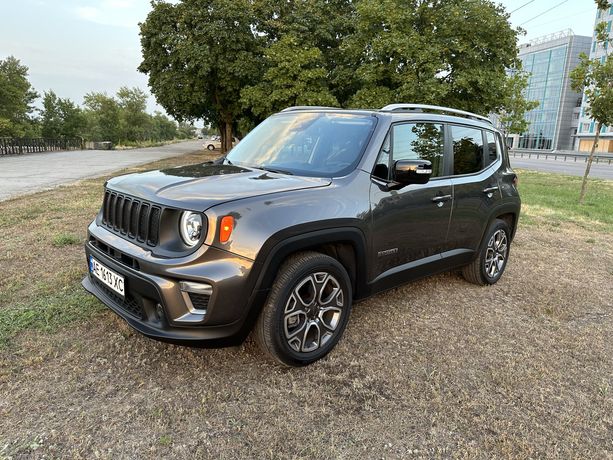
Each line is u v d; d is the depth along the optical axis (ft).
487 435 7.82
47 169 53.98
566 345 11.43
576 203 38.04
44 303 11.78
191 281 7.89
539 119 290.76
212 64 81.10
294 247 8.59
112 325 10.71
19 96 163.43
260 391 8.62
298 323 9.23
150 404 8.04
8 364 8.98
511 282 16.14
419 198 11.42
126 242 9.01
